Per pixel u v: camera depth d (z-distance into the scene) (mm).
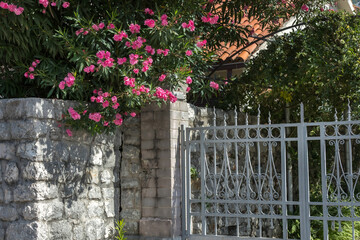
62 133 6668
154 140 7570
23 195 6289
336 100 9086
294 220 9844
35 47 6891
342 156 11961
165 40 6797
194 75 7727
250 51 10477
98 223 7152
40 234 6262
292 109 10062
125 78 6523
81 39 6734
